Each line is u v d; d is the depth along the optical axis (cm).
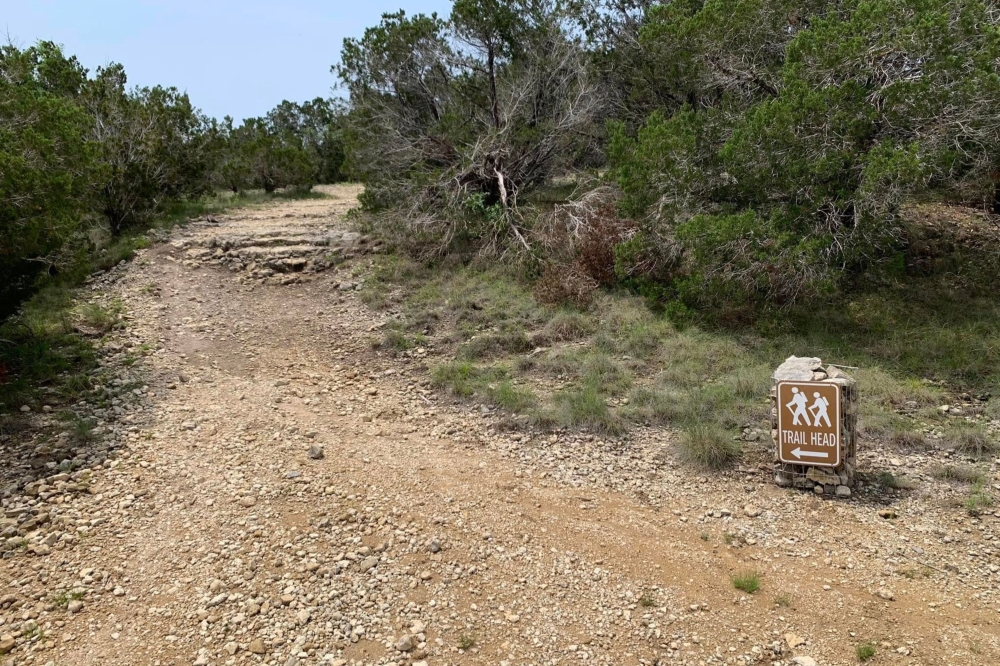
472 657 353
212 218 1441
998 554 422
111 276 1052
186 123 1595
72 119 953
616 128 1089
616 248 908
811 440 497
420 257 1133
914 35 755
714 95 1191
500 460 569
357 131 1374
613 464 557
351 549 445
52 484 515
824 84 824
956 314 801
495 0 1274
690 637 364
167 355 803
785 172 813
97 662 351
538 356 788
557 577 417
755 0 982
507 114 1259
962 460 536
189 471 541
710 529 465
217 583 410
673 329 826
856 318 826
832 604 384
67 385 687
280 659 351
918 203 998
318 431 623
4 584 409
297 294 1035
